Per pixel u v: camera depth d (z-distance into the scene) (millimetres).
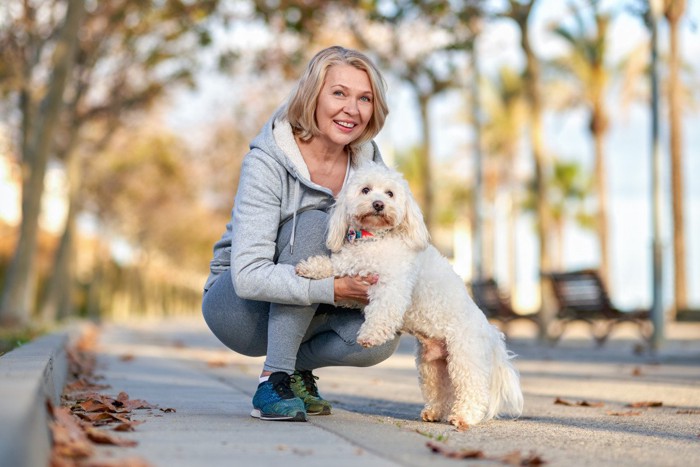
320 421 4152
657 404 5379
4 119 18969
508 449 3508
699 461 3318
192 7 14406
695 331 18844
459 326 4184
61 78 13914
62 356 6379
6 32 15633
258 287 4004
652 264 12555
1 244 27312
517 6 14320
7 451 2078
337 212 4164
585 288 13539
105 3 17156
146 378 6812
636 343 14773
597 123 33688
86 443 3090
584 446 3648
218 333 4477
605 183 33750
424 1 13516
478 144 20141
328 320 4371
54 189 23109
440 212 51062
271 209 4227
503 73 42000
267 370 4168
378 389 6422
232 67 16641
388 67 16312
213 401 5066
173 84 18938
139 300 44156
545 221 14750
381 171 4203
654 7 12359
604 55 33188
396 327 3947
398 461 3102
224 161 30500
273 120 4434
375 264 3969
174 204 36344
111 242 37469
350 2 13602
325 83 4332
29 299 14164
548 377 7719
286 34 13961
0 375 3234
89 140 23156
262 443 3395
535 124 14773
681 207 25375
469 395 4168
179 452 3133
